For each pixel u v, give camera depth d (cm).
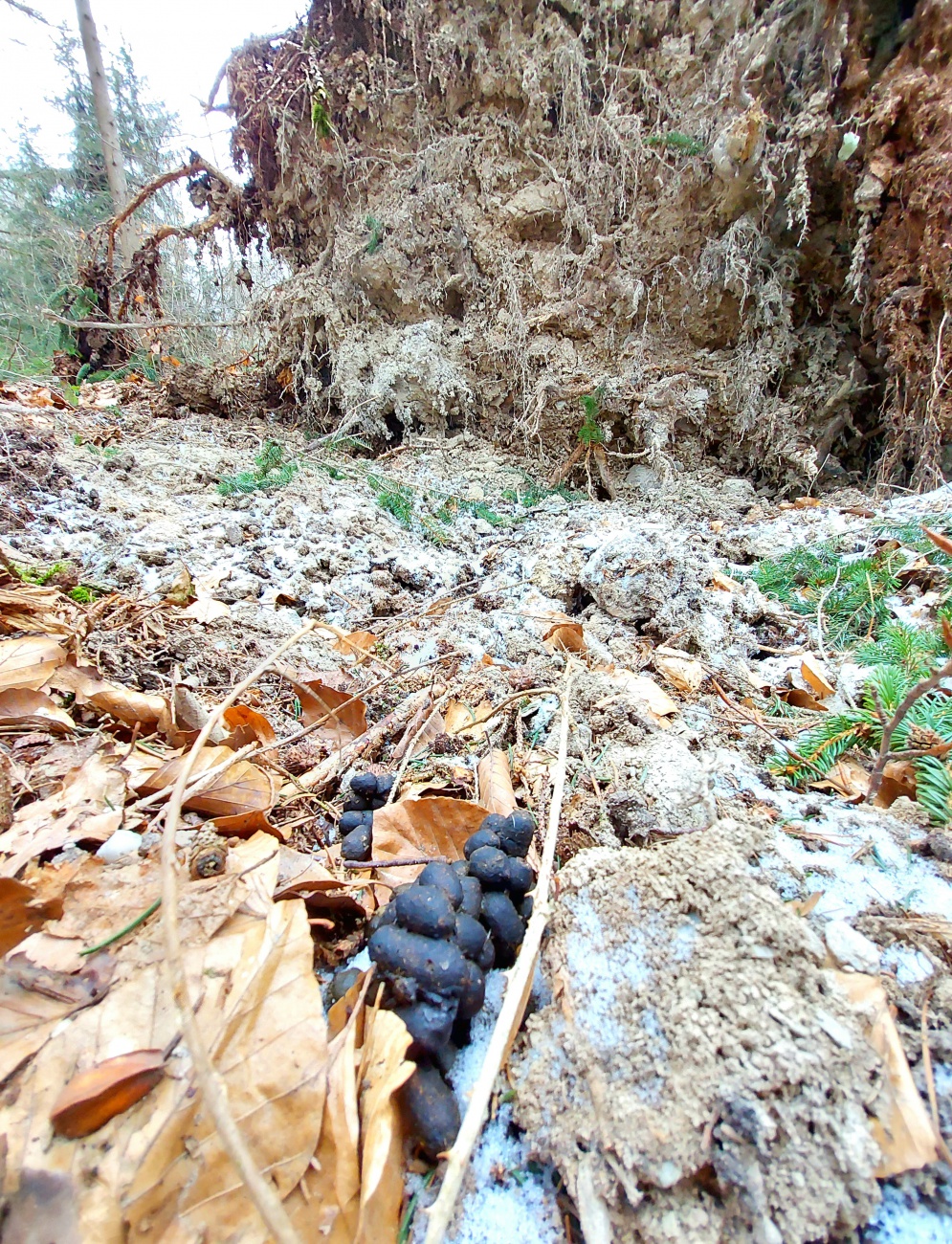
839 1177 64
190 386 576
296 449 494
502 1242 67
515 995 77
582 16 509
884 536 291
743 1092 67
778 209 489
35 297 998
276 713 169
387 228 547
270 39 559
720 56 480
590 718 164
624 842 118
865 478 522
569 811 125
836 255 491
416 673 198
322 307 561
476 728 166
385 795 132
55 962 77
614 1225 64
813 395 509
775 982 76
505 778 132
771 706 183
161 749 135
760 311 500
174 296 920
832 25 436
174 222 946
